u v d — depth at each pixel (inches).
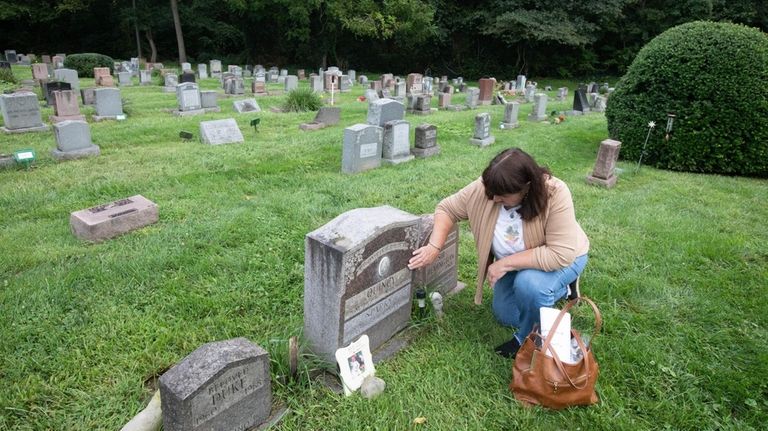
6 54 1130.0
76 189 263.7
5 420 107.2
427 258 133.2
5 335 134.3
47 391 116.4
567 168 349.4
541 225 121.6
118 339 135.1
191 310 150.0
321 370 125.0
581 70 1443.2
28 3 1341.0
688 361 132.9
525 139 444.5
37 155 331.3
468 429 108.0
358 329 125.6
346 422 108.7
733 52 328.5
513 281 135.4
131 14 1374.3
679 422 112.0
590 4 1272.1
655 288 171.2
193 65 1392.7
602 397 117.4
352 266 116.0
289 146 373.7
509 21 1268.5
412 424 109.0
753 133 325.7
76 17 1430.9
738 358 135.5
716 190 303.3
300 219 225.5
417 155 370.9
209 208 240.7
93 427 107.6
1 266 175.0
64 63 925.2
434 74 1509.6
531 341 115.8
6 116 394.3
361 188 276.2
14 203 240.5
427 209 247.8
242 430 104.3
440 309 148.6
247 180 291.9
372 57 1512.1
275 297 160.4
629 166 357.1
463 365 127.4
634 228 230.7
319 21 1380.4
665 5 1353.3
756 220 251.9
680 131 344.5
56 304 150.3
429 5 1318.9
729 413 115.3
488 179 113.8
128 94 675.4
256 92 717.3
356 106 624.4
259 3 1268.5
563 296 136.9
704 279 179.8
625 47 1414.9
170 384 92.8
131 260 179.5
